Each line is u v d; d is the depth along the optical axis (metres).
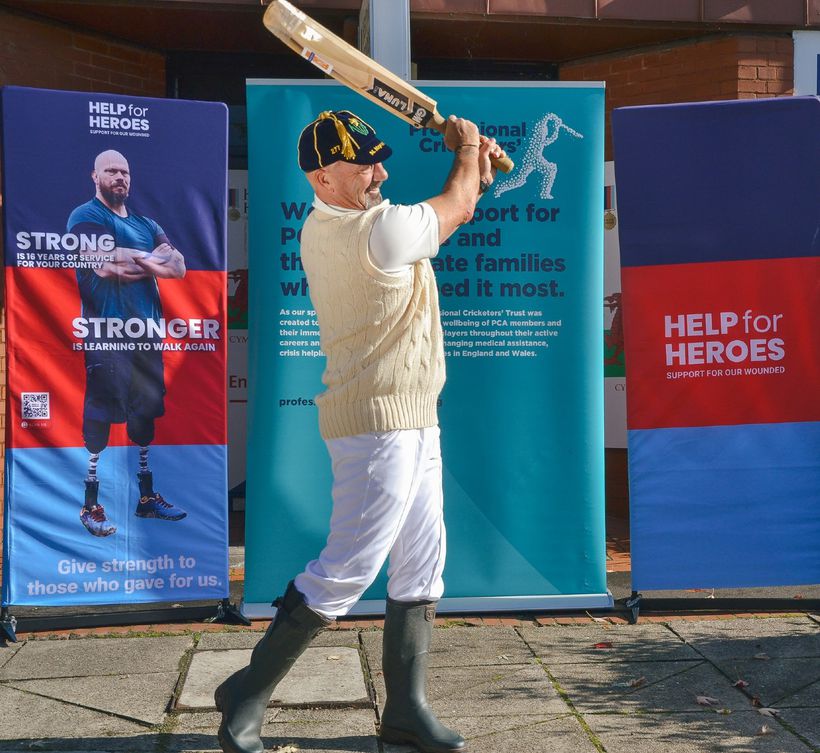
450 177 3.09
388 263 2.90
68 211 4.38
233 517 6.98
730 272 4.56
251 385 4.58
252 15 6.32
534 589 4.72
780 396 4.61
